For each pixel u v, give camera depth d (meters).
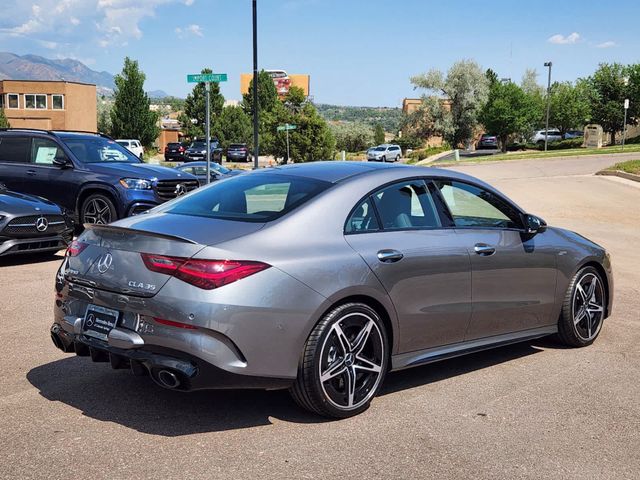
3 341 5.60
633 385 4.92
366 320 4.20
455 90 74.44
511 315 5.23
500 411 4.34
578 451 3.75
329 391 4.03
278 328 3.79
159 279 3.74
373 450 3.68
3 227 8.75
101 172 11.66
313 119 51.31
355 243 4.23
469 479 3.38
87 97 80.62
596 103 54.47
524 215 5.29
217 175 24.08
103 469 3.37
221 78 13.68
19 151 12.22
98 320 4.04
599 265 6.00
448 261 4.65
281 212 4.17
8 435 3.76
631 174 24.56
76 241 4.35
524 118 63.88
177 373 3.68
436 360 4.71
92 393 4.46
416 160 61.62
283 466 3.45
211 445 3.69
